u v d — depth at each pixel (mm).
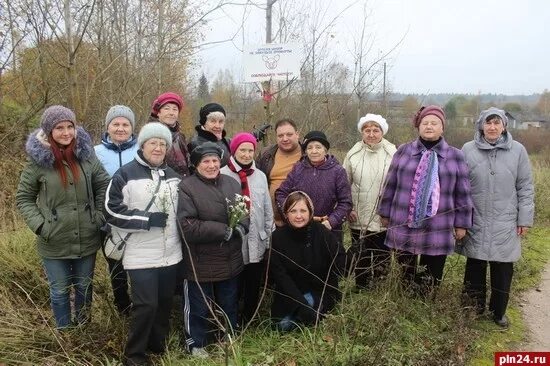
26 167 3277
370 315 3479
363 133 4352
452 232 3865
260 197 3783
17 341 3324
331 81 6457
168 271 3260
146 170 3240
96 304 3770
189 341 3443
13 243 4750
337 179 4051
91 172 3400
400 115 6484
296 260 3752
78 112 5344
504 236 3822
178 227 3287
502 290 3961
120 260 3447
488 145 3834
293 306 3729
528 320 4262
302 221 3672
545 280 5324
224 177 3566
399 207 3957
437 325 3664
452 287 4184
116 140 3764
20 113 8570
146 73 6555
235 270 3498
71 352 3223
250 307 3918
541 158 16375
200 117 4105
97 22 6297
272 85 6066
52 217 3250
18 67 7414
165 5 6375
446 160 3861
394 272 3859
